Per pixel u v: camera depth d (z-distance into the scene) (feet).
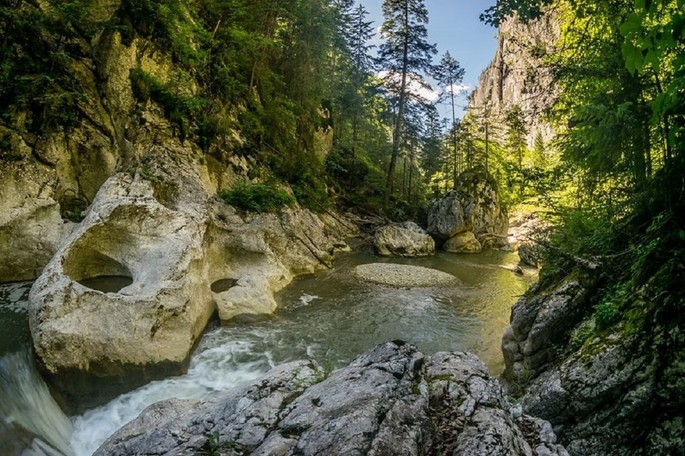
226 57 62.85
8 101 36.83
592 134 24.50
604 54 25.26
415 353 15.60
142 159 41.88
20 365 22.09
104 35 44.45
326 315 41.16
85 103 41.75
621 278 21.74
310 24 83.15
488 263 77.00
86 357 24.11
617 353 17.42
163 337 27.63
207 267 38.83
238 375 28.63
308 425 11.84
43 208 36.06
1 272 33.53
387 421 11.42
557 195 37.27
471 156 130.93
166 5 49.47
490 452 10.89
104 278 33.32
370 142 147.43
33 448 19.11
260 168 62.08
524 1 22.80
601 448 17.15
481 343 36.42
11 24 37.65
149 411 16.97
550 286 27.02
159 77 49.03
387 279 57.36
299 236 59.16
